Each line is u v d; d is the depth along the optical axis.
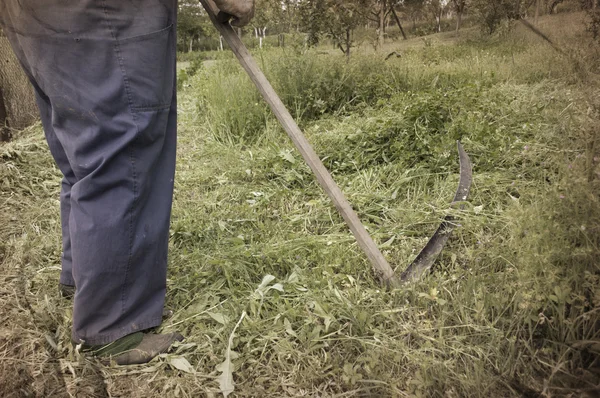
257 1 8.75
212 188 3.30
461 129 3.30
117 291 1.68
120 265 1.65
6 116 4.56
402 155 3.20
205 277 2.14
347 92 4.90
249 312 1.93
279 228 2.56
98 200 1.61
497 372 1.50
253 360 1.66
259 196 3.03
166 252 1.82
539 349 1.53
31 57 1.55
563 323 1.53
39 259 2.38
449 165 3.04
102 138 1.58
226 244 2.46
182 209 2.85
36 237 2.59
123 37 1.52
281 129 4.34
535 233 1.63
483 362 1.50
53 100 1.57
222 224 2.57
